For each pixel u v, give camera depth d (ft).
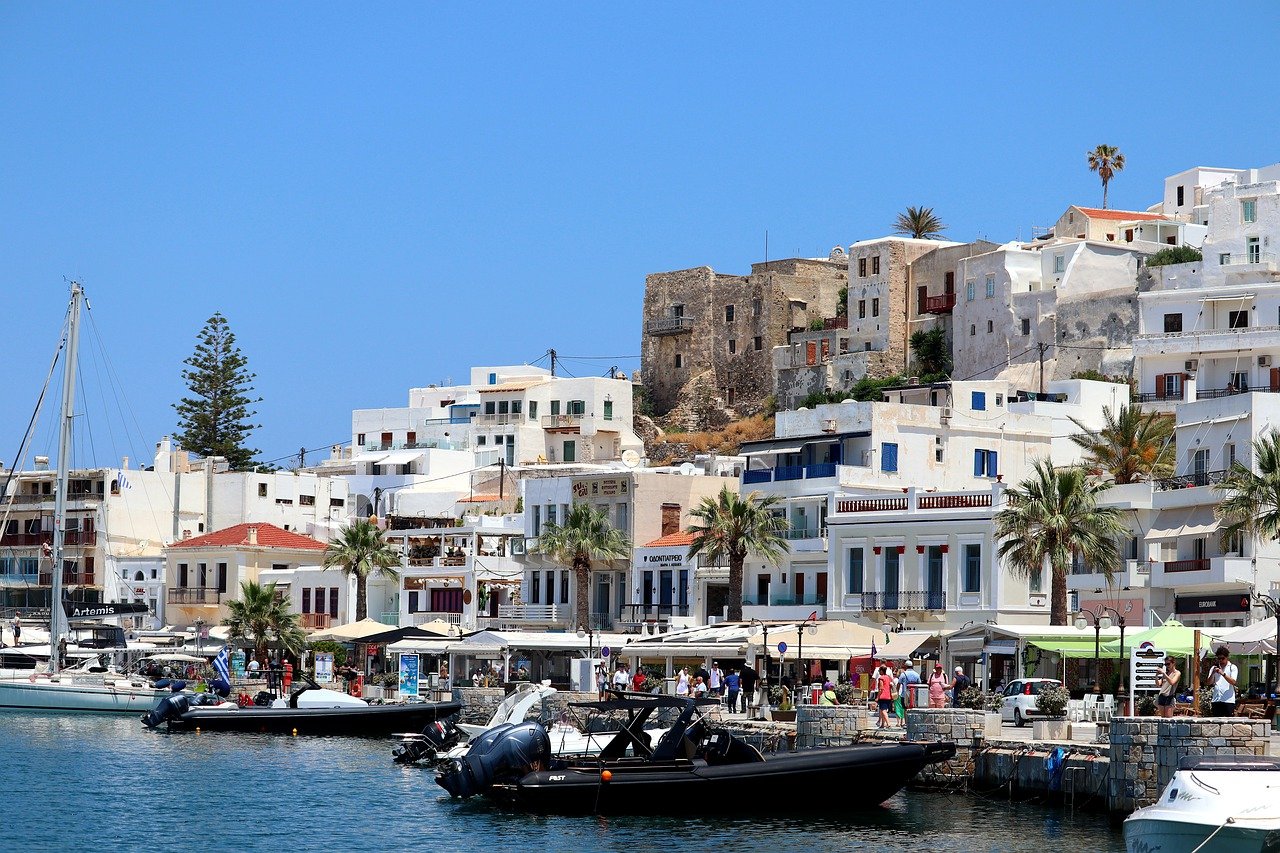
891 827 177.37
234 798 207.51
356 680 327.26
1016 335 528.22
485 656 327.88
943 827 175.94
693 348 655.35
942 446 354.95
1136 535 295.48
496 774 195.72
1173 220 560.20
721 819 186.50
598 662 284.00
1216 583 271.28
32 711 337.52
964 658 278.46
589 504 374.84
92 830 184.24
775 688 251.19
